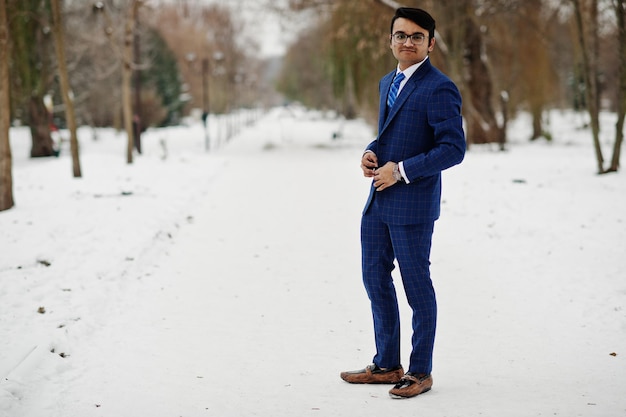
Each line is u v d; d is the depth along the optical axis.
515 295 6.19
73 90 40.22
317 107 83.88
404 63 3.72
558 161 18.69
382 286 3.94
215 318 5.73
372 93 27.83
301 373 4.38
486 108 27.92
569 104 64.31
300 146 32.16
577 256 7.40
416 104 3.65
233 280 7.07
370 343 5.03
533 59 25.80
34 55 18.80
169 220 10.36
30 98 27.41
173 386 4.17
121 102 46.75
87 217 10.34
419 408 3.65
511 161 18.81
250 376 4.34
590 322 5.27
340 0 25.27
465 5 22.97
